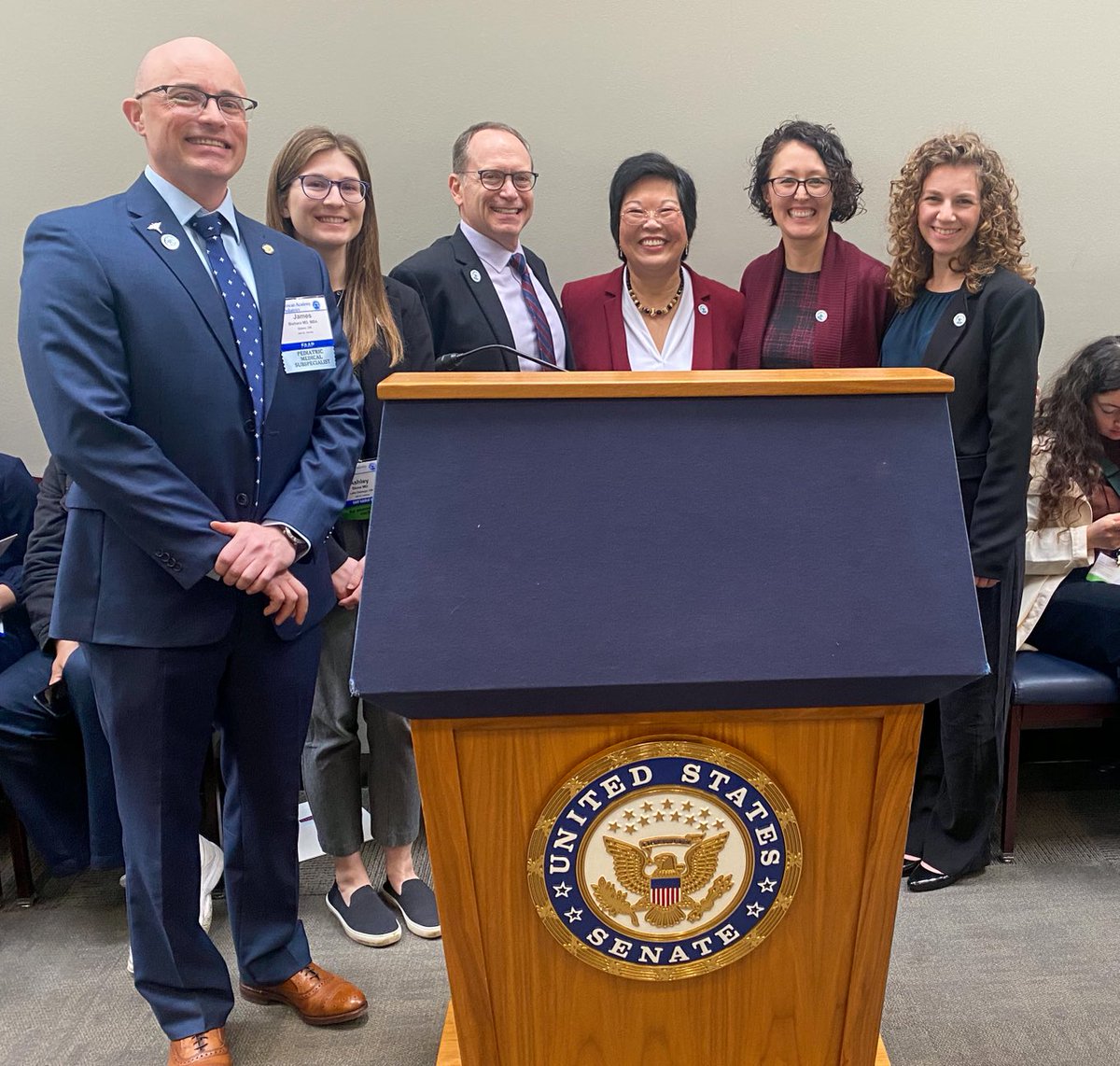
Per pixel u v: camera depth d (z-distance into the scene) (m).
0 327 2.84
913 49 2.73
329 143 2.06
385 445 1.03
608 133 2.77
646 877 1.10
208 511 1.57
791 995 1.17
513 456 1.02
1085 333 2.94
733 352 2.48
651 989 1.16
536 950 1.13
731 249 2.87
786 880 1.12
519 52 2.71
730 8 2.69
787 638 0.97
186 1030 1.80
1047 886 2.41
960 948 2.17
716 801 1.08
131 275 1.52
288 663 1.78
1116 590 2.54
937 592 0.99
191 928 1.79
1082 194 2.83
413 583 0.98
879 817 1.09
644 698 0.99
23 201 2.76
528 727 1.05
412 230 2.82
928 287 2.30
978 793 2.38
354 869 2.34
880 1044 1.32
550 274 2.88
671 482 1.02
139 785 1.68
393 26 2.69
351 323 2.11
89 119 2.71
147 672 1.62
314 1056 1.89
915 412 1.05
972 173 2.15
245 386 1.62
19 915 2.41
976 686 2.31
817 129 2.34
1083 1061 1.83
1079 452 2.53
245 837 1.87
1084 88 2.76
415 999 2.05
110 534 1.60
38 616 2.41
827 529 1.01
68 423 1.48
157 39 2.68
